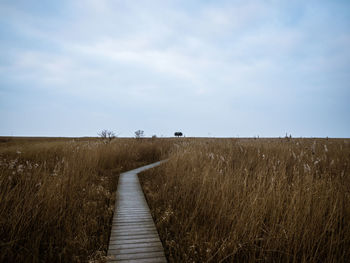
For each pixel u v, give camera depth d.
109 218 4.14
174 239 3.33
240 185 4.43
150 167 10.26
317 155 6.68
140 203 5.20
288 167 5.91
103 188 5.72
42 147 10.02
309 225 2.98
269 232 3.04
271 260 2.73
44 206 3.60
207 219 3.84
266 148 8.30
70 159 6.79
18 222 3.16
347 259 2.58
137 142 16.44
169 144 17.36
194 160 6.90
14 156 7.86
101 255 2.78
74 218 3.65
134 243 3.22
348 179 4.35
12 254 2.60
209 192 4.35
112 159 9.91
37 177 4.58
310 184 3.64
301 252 2.77
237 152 8.30
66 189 4.48
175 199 4.84
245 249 2.88
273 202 3.50
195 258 2.77
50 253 2.70
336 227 2.94
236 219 3.44
